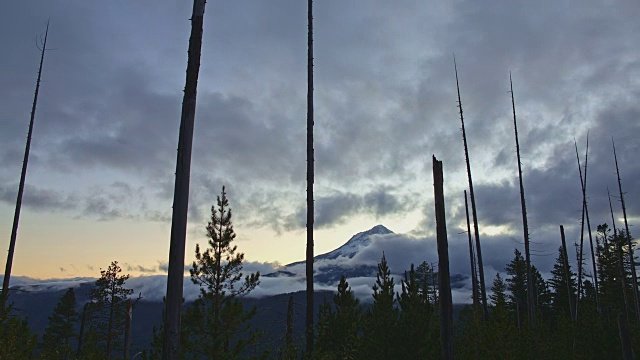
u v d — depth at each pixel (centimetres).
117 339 4712
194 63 1048
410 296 1962
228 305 1666
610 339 2320
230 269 1752
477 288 3662
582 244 3644
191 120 1017
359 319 1973
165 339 913
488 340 2178
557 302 5594
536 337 2716
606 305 5216
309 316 1736
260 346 1678
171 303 925
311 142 1920
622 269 4525
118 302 4925
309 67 2003
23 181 2450
